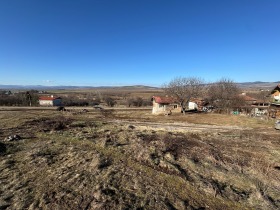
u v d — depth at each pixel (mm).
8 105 62188
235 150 14469
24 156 12531
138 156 12367
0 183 9008
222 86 48031
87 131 20469
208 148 14453
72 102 70938
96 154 12562
